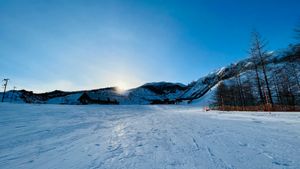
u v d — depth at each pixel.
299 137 4.95
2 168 3.04
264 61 20.42
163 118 13.88
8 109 17.31
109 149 4.21
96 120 12.01
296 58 17.89
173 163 3.12
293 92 28.11
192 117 14.66
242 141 4.67
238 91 36.97
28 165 3.19
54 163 3.27
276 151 3.63
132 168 2.92
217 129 7.02
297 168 2.73
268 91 19.83
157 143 4.75
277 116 11.27
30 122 9.91
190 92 149.12
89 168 2.97
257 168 2.77
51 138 5.68
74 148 4.37
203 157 3.42
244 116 13.06
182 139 5.20
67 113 17.38
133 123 10.14
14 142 5.11
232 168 2.81
